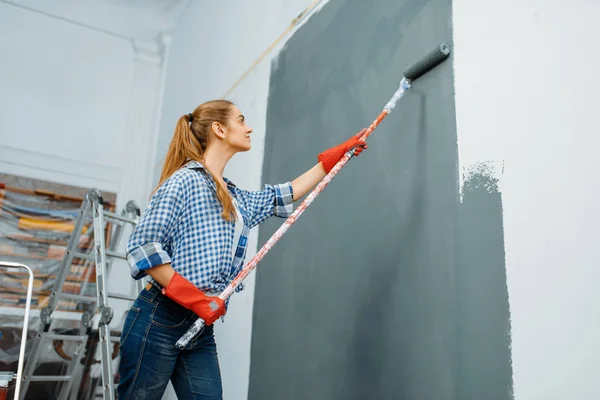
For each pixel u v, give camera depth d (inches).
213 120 61.4
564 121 47.8
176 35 204.2
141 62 209.0
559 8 50.3
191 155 59.1
